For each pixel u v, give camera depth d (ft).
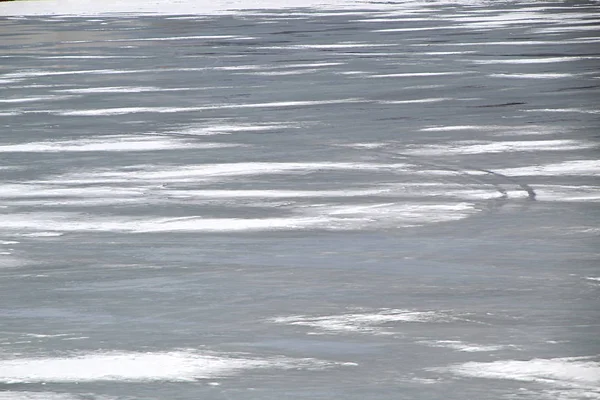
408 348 39.55
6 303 46.24
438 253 53.36
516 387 35.76
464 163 78.59
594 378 36.45
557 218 60.64
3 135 96.27
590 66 143.84
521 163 78.13
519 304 44.70
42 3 391.04
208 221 61.72
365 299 45.78
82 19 283.59
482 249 54.03
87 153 86.22
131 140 92.32
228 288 47.83
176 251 54.85
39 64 165.99
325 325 42.39
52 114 109.81
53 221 62.54
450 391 35.47
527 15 266.16
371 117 102.68
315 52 173.68
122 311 44.75
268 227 59.88
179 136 93.97
